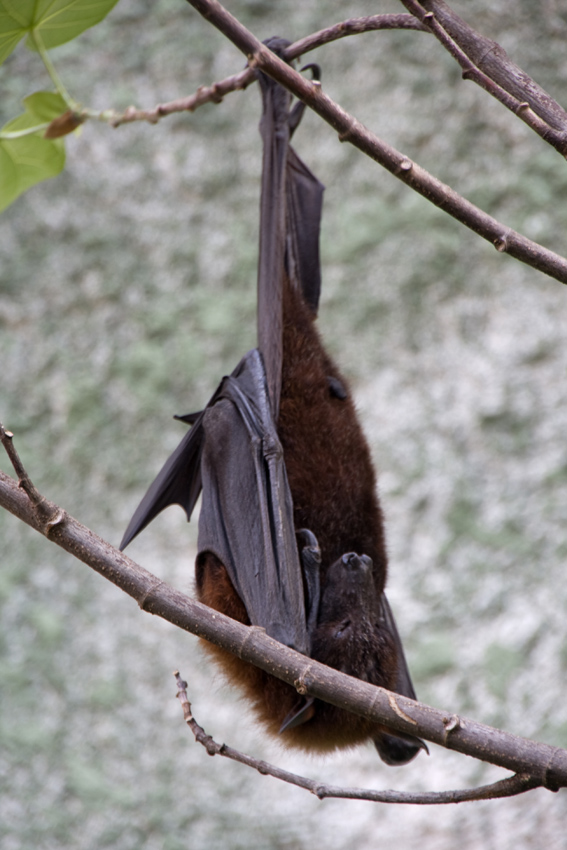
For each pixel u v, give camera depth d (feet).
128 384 40.47
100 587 39.32
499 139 41.65
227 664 19.03
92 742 37.35
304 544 18.10
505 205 41.29
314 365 19.76
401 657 19.95
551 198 41.34
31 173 18.28
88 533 13.39
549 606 38.47
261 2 41.65
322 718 17.78
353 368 40.63
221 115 42.01
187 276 41.24
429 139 41.47
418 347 41.01
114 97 41.70
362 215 41.45
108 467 39.81
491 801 36.04
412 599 38.65
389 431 40.24
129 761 37.17
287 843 35.60
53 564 39.47
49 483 39.63
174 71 41.88
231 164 41.81
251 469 18.07
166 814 36.29
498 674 37.60
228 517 18.04
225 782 36.70
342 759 36.81
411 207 41.50
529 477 39.99
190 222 41.55
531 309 41.37
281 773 14.26
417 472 39.96
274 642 13.10
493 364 40.91
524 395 40.73
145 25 42.16
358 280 41.27
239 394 18.89
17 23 15.80
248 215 41.57
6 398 40.27
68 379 40.52
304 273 21.29
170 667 38.34
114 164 41.83
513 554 39.17
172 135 41.93
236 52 41.91
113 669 38.27
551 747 12.26
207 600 18.28
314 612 17.56
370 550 19.22
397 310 41.16
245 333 40.63
